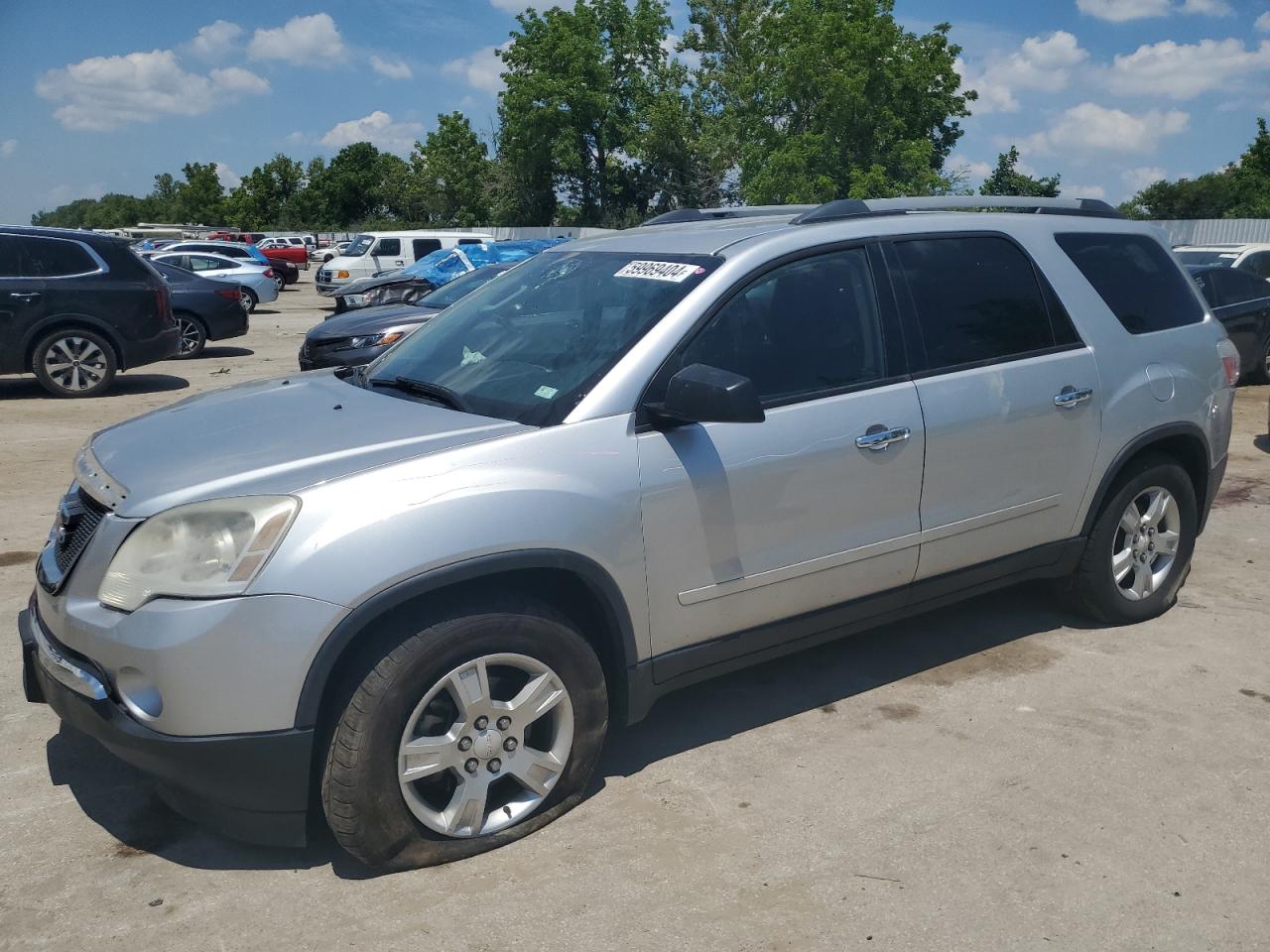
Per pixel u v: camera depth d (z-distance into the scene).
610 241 4.33
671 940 2.76
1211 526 6.67
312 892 2.96
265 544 2.80
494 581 3.16
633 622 3.35
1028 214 4.55
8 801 3.43
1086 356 4.42
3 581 5.49
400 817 2.97
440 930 2.79
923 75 36.31
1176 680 4.34
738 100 53.44
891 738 3.86
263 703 2.79
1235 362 5.11
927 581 4.09
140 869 3.07
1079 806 3.39
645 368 3.40
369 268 29.75
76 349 11.94
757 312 3.65
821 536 3.71
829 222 3.97
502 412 3.40
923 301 4.02
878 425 3.77
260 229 97.50
